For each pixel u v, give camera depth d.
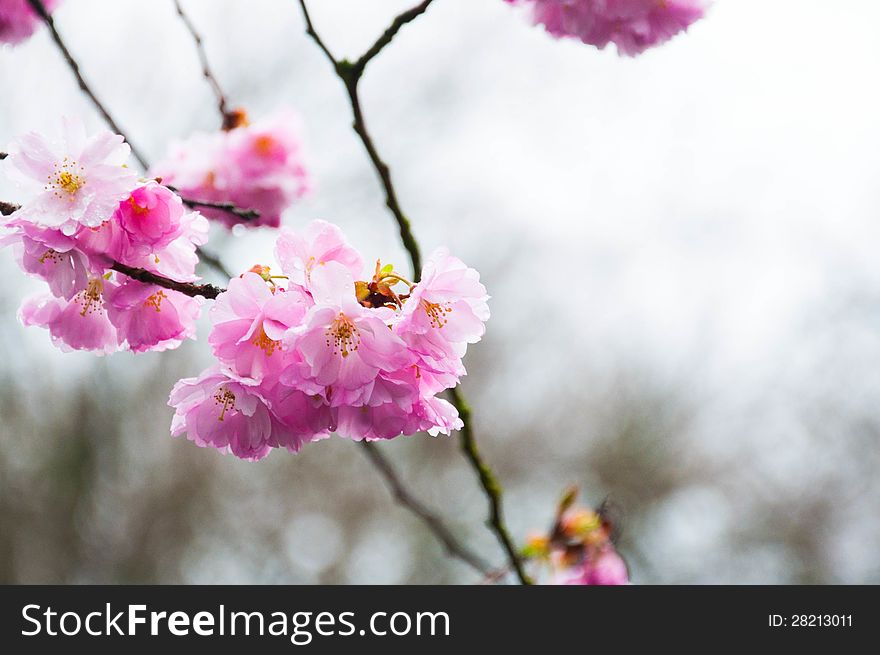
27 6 3.65
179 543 15.79
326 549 20.59
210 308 2.13
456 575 20.64
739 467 22.53
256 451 2.31
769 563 21.86
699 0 3.03
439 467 21.89
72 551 14.10
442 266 2.21
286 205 4.24
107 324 2.56
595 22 3.04
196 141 4.20
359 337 2.11
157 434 14.96
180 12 4.25
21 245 2.33
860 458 21.00
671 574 21.84
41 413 13.95
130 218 2.26
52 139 2.22
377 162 3.36
